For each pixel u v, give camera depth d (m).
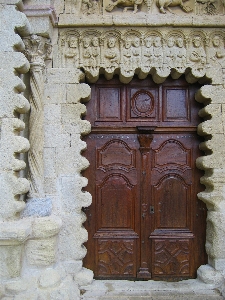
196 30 4.55
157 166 4.73
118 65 4.51
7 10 3.78
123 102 4.75
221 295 4.11
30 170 4.09
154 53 4.52
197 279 4.52
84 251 4.27
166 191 4.70
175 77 4.71
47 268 3.81
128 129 4.71
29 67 3.93
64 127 4.36
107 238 4.62
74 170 4.32
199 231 4.66
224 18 4.50
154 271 4.59
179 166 4.73
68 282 3.96
